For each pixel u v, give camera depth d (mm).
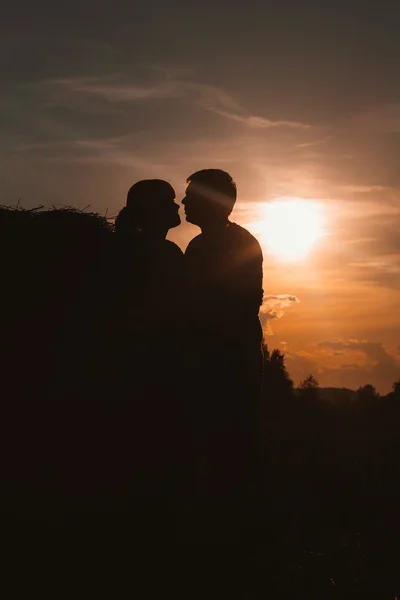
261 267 6945
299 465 11719
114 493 4594
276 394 36375
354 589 5570
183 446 5074
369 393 67312
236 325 6691
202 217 6961
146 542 4684
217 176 6941
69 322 4633
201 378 6496
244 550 5660
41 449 4504
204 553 5164
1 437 4477
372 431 23047
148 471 4738
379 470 12461
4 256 4652
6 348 4531
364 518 9195
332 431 22125
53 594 4379
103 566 4500
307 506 8891
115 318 4750
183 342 5172
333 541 7141
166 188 6141
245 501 6336
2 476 4449
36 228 4785
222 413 6449
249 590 5004
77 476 4539
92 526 4527
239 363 6602
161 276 5004
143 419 4758
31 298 4605
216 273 6801
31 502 4461
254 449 6609
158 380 4875
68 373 4582
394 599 5668
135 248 4973
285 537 6270
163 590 4641
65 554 4457
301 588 5230
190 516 5230
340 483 10938
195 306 5449
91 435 4586
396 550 7125
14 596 4324
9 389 4508
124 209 6148
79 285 4699
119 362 4719
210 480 6266
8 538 4406
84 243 4801
